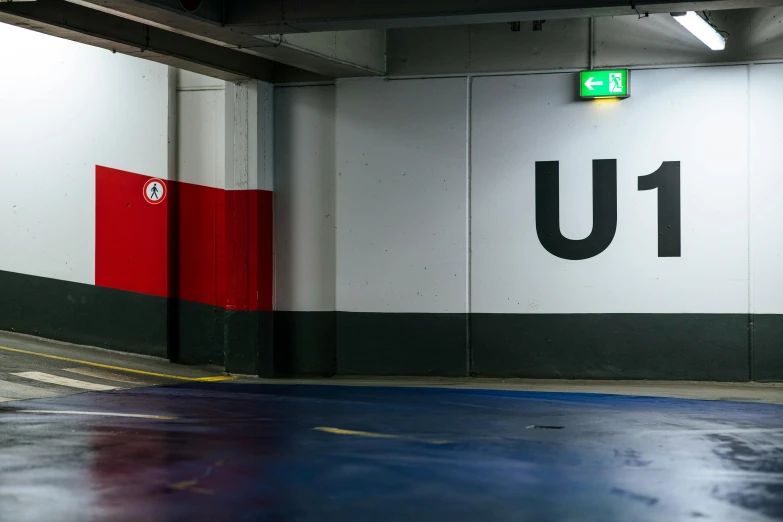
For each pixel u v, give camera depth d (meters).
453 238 13.19
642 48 12.53
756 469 7.16
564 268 12.84
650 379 12.59
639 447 8.01
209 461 7.42
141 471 7.07
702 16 12.08
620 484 6.67
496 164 13.03
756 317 12.27
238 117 13.65
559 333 12.86
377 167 13.44
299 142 13.84
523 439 8.38
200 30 10.66
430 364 13.28
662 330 12.54
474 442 8.23
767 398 11.07
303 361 13.84
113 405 10.45
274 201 13.95
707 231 12.38
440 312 13.24
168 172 14.19
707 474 6.98
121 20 11.08
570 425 9.14
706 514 5.89
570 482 6.72
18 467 7.21
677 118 12.45
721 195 12.34
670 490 6.50
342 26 10.52
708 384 12.30
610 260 12.69
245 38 11.07
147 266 14.33
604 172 12.68
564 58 12.78
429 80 13.21
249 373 13.61
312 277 13.84
